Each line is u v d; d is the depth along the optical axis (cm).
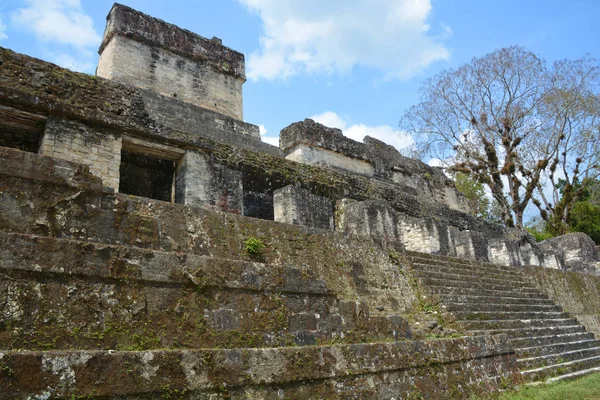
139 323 486
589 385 848
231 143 1455
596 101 2495
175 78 1522
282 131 1777
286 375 523
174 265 530
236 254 735
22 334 416
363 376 597
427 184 2227
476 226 2231
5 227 476
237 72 1697
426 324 945
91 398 393
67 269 459
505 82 2597
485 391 755
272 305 596
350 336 666
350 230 1304
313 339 618
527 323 1160
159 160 1255
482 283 1308
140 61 1452
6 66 952
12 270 430
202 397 456
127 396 412
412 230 1543
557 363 1025
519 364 932
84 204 545
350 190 1634
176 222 674
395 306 1012
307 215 1227
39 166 521
